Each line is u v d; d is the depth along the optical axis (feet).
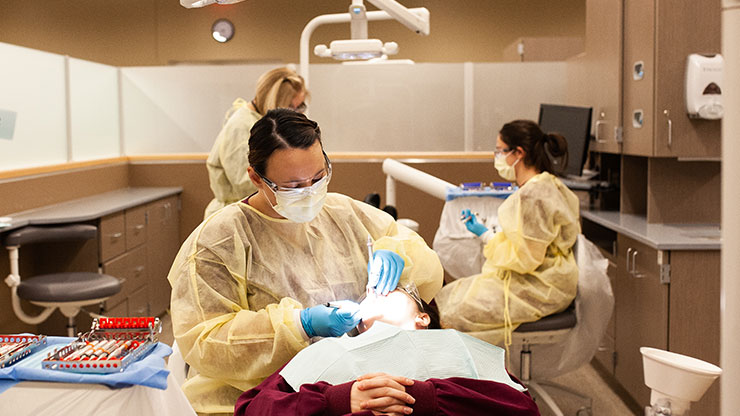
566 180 13.47
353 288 5.09
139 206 13.58
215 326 4.57
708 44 9.90
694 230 10.19
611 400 10.75
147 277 14.06
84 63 14.46
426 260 5.27
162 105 15.94
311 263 4.97
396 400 3.78
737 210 2.86
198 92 15.87
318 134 4.67
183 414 4.33
